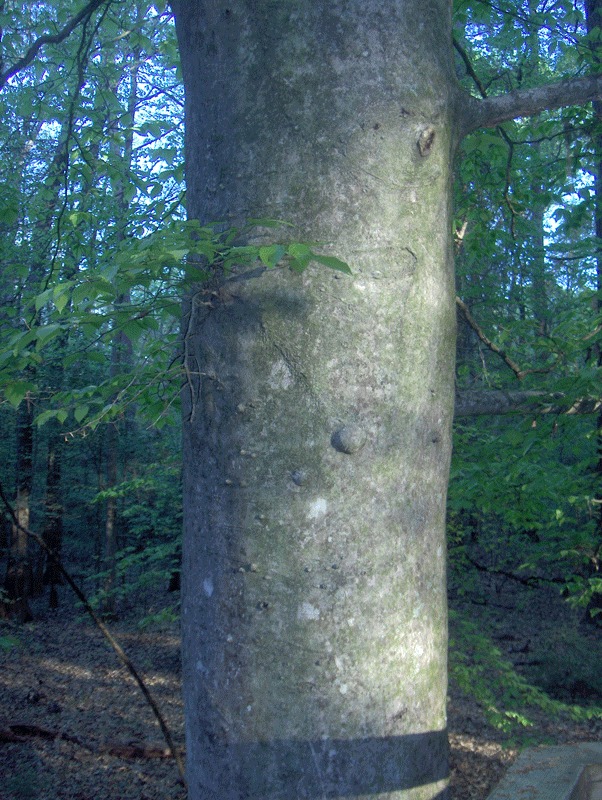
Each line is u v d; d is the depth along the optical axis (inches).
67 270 210.2
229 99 75.7
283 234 72.7
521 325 235.8
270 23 74.0
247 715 68.1
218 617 70.8
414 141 75.5
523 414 175.8
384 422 71.4
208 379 74.0
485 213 245.0
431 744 71.9
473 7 243.0
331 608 68.2
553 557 281.6
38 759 303.6
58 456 662.5
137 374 106.5
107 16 248.2
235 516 70.7
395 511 71.2
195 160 80.2
